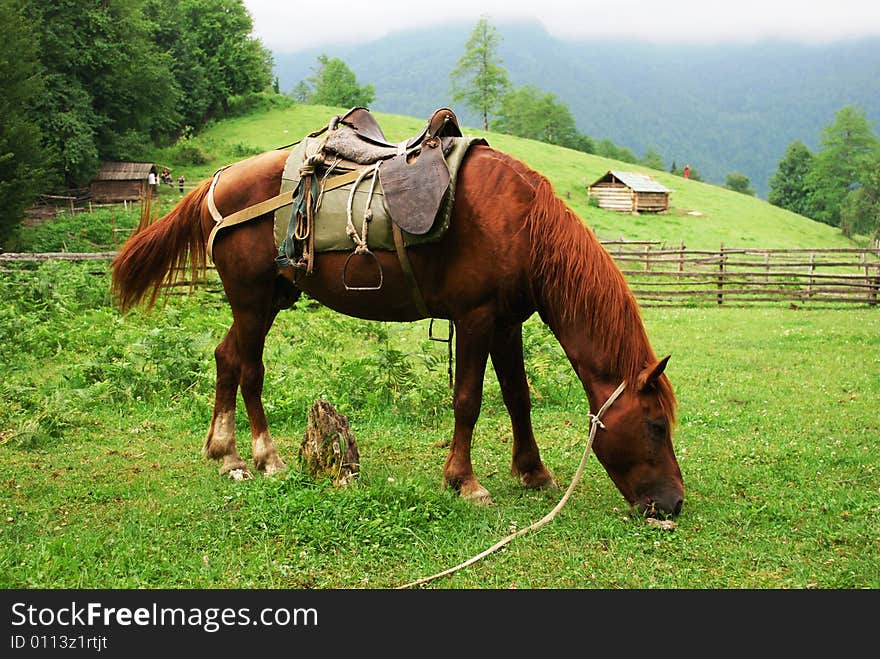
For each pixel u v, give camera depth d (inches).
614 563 161.3
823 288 795.4
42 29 1574.8
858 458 231.9
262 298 219.1
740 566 160.2
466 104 3742.6
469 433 197.3
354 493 186.2
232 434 227.3
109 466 229.5
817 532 175.5
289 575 157.4
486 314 190.5
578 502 196.4
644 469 179.6
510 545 169.6
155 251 230.5
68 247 1302.9
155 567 159.8
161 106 1979.6
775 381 349.7
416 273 193.3
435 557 164.6
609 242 920.3
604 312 179.6
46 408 268.4
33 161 1152.2
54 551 164.4
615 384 181.6
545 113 3710.6
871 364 389.1
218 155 2158.0
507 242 185.0
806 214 3169.3
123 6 1784.0
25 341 385.1
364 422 278.7
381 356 304.3
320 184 203.8
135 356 326.3
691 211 2010.3
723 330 528.4
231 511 188.9
